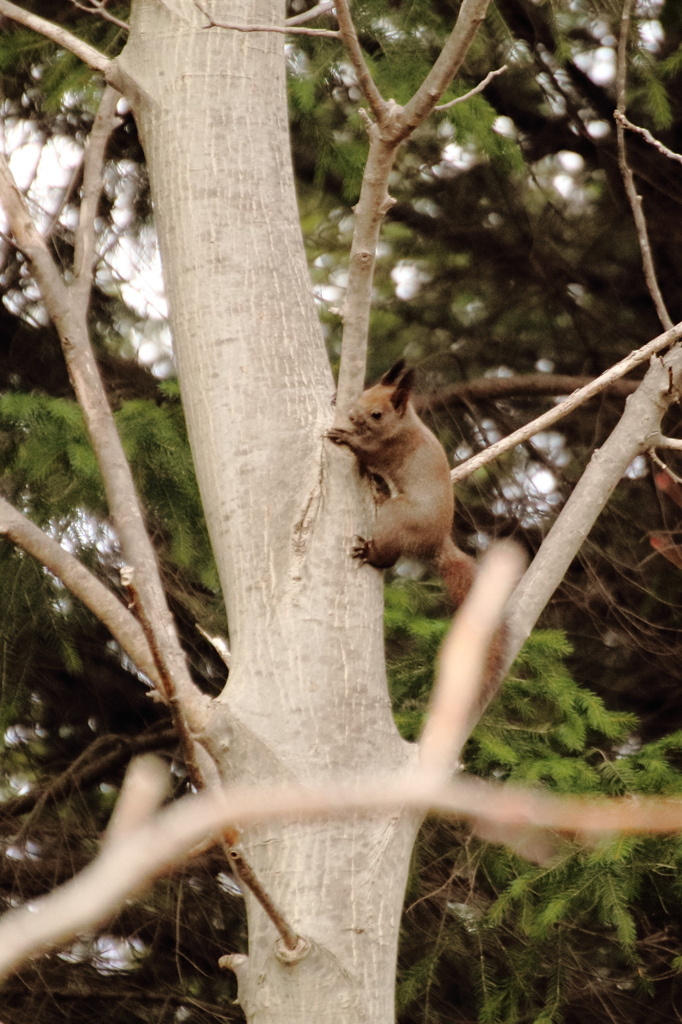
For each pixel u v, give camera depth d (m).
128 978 12.55
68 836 12.96
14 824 13.42
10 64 13.58
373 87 6.26
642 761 10.18
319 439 7.12
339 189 16.31
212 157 7.92
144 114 8.21
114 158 15.40
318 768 6.28
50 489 11.54
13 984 12.11
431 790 2.51
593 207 18.30
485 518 15.55
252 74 8.22
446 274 17.44
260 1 8.43
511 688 10.89
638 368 17.08
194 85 8.09
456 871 10.90
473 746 10.77
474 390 16.39
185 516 11.55
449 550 9.52
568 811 2.44
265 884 6.17
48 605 12.03
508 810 2.46
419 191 17.33
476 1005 11.18
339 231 16.72
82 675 14.30
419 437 9.48
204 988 12.72
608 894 9.34
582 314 17.31
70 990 12.29
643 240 9.20
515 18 16.00
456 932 11.22
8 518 6.34
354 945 6.00
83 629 13.66
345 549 6.88
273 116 8.21
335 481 7.00
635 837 9.44
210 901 13.00
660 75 14.36
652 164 16.97
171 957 12.66
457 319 17.56
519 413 17.17
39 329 15.30
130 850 2.17
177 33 8.22
